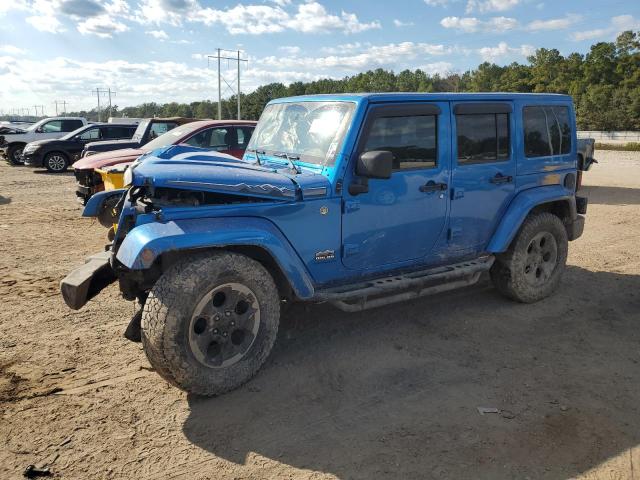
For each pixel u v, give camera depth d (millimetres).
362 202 4270
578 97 79562
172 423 3475
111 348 4523
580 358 4375
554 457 3127
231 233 3625
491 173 5047
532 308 5473
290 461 3111
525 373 4125
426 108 4539
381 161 3906
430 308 5457
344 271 4371
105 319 5137
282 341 4672
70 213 10547
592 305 5555
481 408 3627
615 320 5168
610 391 3859
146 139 12344
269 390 3873
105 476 2979
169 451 3195
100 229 9039
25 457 3127
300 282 3906
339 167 4117
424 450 3195
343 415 3570
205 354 3604
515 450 3188
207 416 3553
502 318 5203
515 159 5250
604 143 50281
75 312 5301
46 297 5719
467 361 4324
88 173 8719
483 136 5000
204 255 3627
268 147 4871
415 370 4172
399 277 4629
